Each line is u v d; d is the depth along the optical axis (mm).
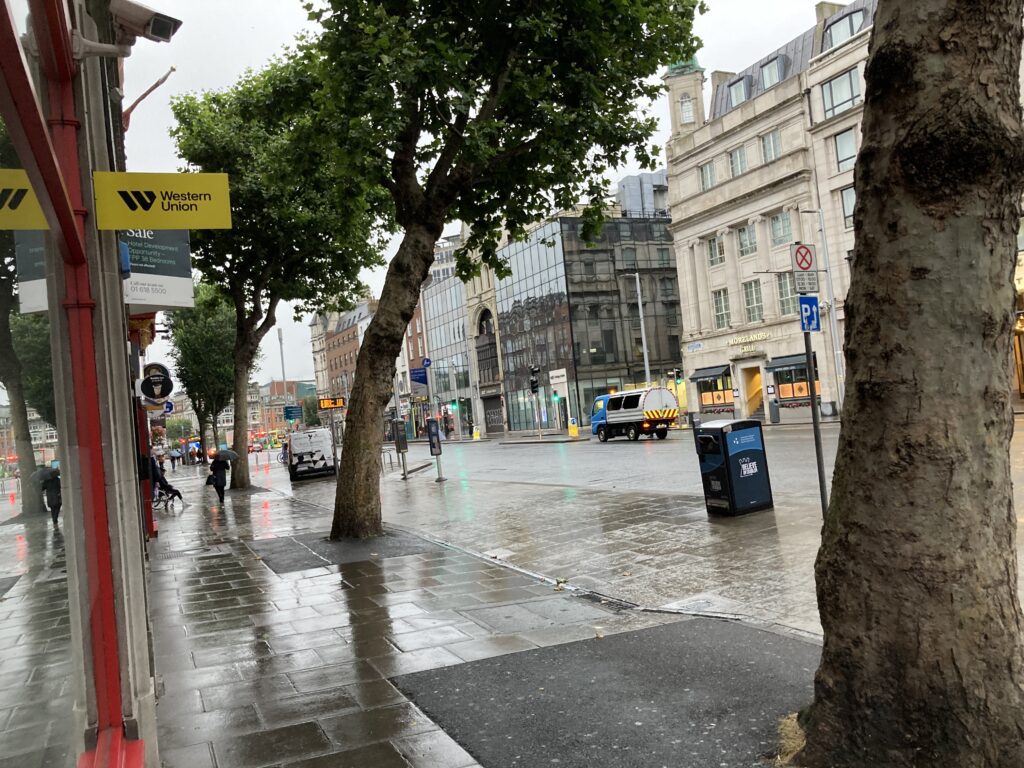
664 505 11508
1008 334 2801
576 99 11383
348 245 22625
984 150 2613
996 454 2783
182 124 21547
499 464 26609
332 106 10680
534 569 7906
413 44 9633
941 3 2639
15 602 1953
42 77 2924
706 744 3350
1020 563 6047
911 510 2775
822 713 3025
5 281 1910
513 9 10758
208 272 22859
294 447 29453
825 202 34469
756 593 6164
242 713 4152
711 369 41375
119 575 3111
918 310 2744
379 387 10859
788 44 38219
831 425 26812
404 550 9445
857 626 2898
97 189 3535
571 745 3461
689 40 12359
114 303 3494
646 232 56000
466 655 4969
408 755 3482
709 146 40656
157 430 43281
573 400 53594
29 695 2055
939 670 2719
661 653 4707
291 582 7945
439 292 76625
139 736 3135
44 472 2309
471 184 11047
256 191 20688
